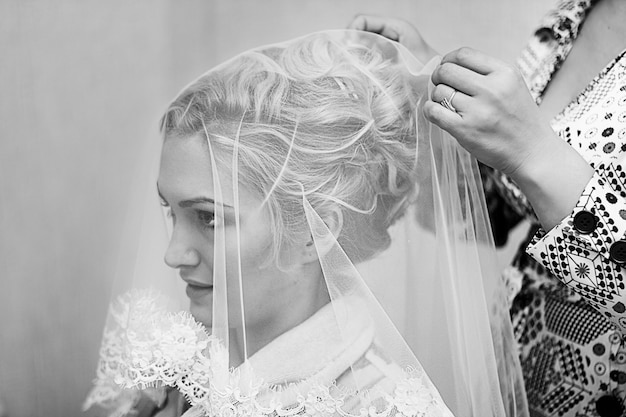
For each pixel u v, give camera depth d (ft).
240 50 7.91
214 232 2.88
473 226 3.25
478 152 3.05
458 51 3.07
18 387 7.06
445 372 3.09
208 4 7.75
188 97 3.02
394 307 3.04
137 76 7.55
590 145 3.24
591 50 3.76
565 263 3.09
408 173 3.10
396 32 4.09
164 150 3.01
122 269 3.21
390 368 2.84
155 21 7.59
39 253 7.18
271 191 2.86
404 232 3.09
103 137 7.39
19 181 7.12
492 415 3.11
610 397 3.46
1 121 7.08
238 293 2.83
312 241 2.90
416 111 3.14
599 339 3.47
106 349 3.09
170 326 2.83
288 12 7.75
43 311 7.18
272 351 2.83
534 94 3.88
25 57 7.11
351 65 3.08
